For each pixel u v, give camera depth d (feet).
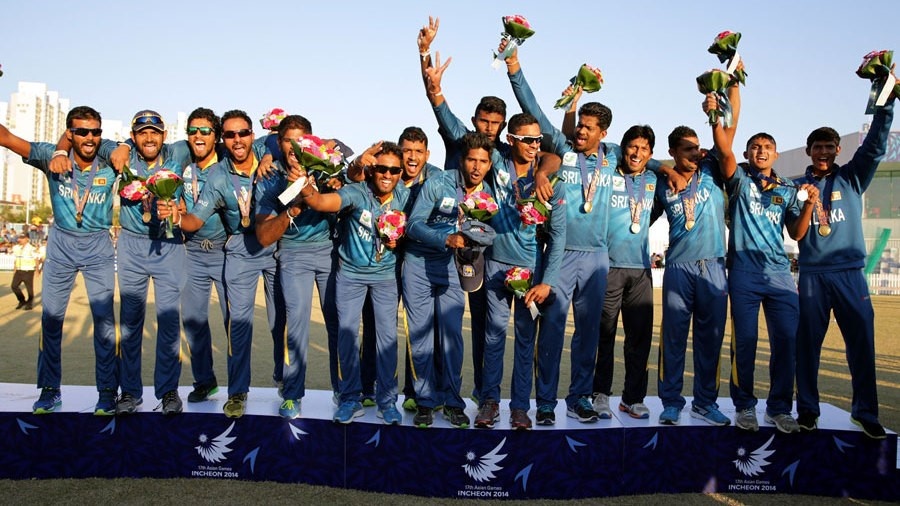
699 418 16.02
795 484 15.58
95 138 15.52
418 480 15.02
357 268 15.24
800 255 16.67
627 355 16.60
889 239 89.25
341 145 15.67
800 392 15.84
